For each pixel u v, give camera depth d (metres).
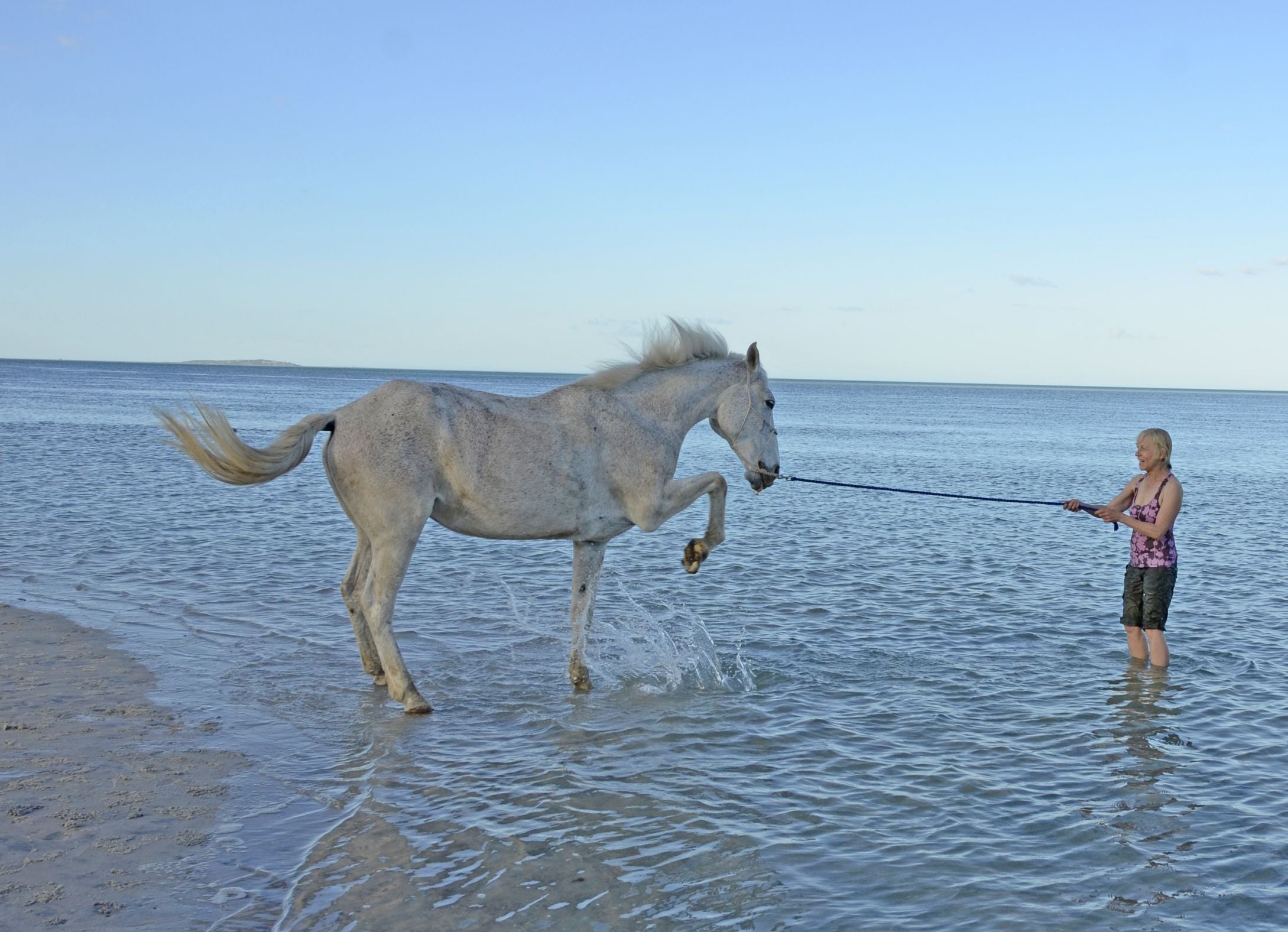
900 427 62.38
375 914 4.27
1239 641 9.28
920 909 4.43
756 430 8.27
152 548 13.04
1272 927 4.31
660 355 7.98
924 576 12.41
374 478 6.82
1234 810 5.51
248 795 5.43
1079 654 8.75
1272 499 22.23
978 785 5.83
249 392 99.88
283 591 10.64
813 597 11.03
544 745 6.41
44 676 7.21
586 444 7.43
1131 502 8.61
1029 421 77.19
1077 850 5.03
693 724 6.86
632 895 4.51
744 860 4.88
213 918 4.14
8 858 4.49
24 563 11.62
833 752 6.36
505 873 4.68
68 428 37.75
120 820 4.96
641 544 14.78
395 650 6.96
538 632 9.31
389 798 5.50
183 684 7.28
